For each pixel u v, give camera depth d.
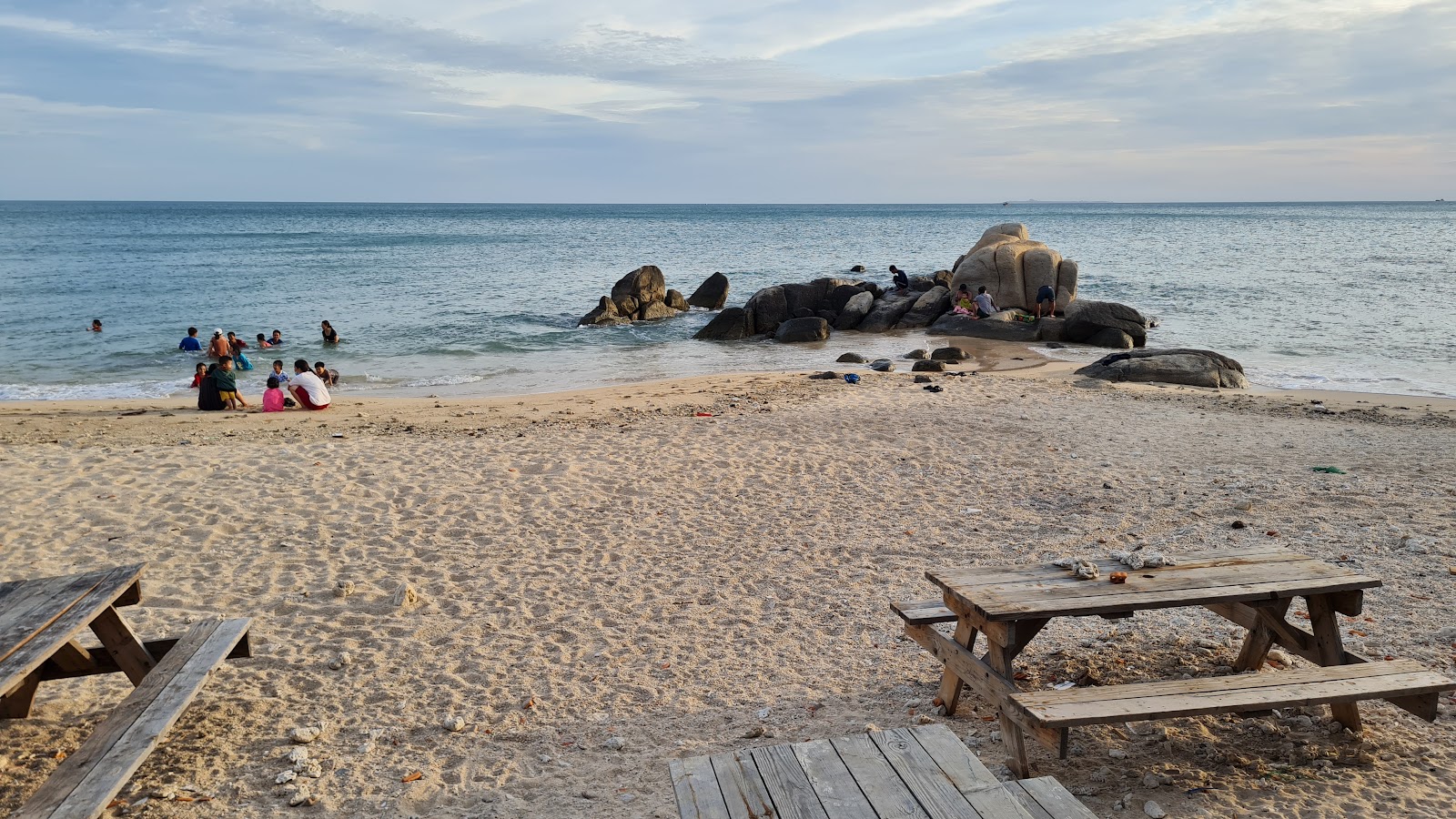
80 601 4.68
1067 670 5.44
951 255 61.97
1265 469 10.25
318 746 4.93
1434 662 5.28
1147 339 25.06
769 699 5.34
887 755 3.40
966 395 15.67
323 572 7.55
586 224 136.38
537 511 9.08
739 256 61.56
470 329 28.42
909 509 9.11
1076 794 4.09
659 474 10.38
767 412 14.07
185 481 9.99
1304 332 25.69
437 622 6.59
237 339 21.98
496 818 4.18
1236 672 5.30
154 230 106.44
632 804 4.23
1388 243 72.19
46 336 26.53
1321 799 3.96
